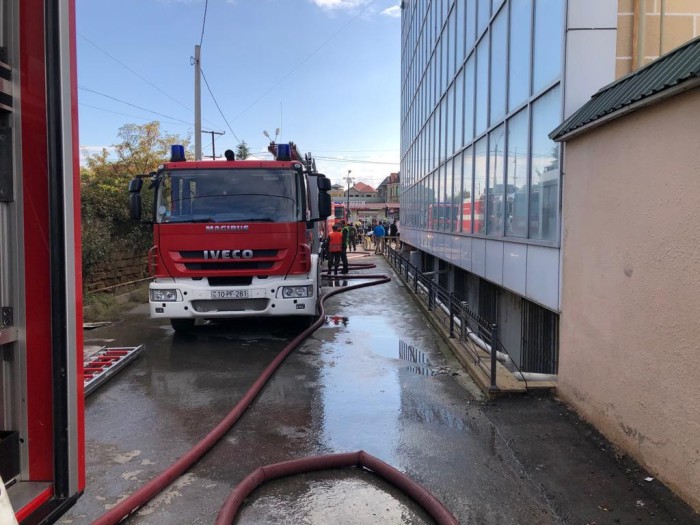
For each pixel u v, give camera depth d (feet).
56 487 7.45
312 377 20.59
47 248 7.36
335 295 44.14
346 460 13.06
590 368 14.67
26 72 7.29
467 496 11.47
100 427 15.70
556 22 17.93
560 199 17.02
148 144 60.75
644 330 11.82
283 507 11.24
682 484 10.51
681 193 10.43
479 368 20.04
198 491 11.89
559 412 15.92
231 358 23.68
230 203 25.40
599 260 14.01
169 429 15.55
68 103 7.48
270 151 33.83
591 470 12.29
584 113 14.75
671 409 10.84
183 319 28.14
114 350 23.61
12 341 7.38
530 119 20.53
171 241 25.08
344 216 141.90
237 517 10.84
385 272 64.59
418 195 59.67
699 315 9.91
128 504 10.80
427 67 51.96
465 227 33.27
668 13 16.97
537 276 19.26
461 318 24.39
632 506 10.74
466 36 33.09
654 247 11.37
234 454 13.82
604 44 16.57
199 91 56.54
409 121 70.59
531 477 12.15
